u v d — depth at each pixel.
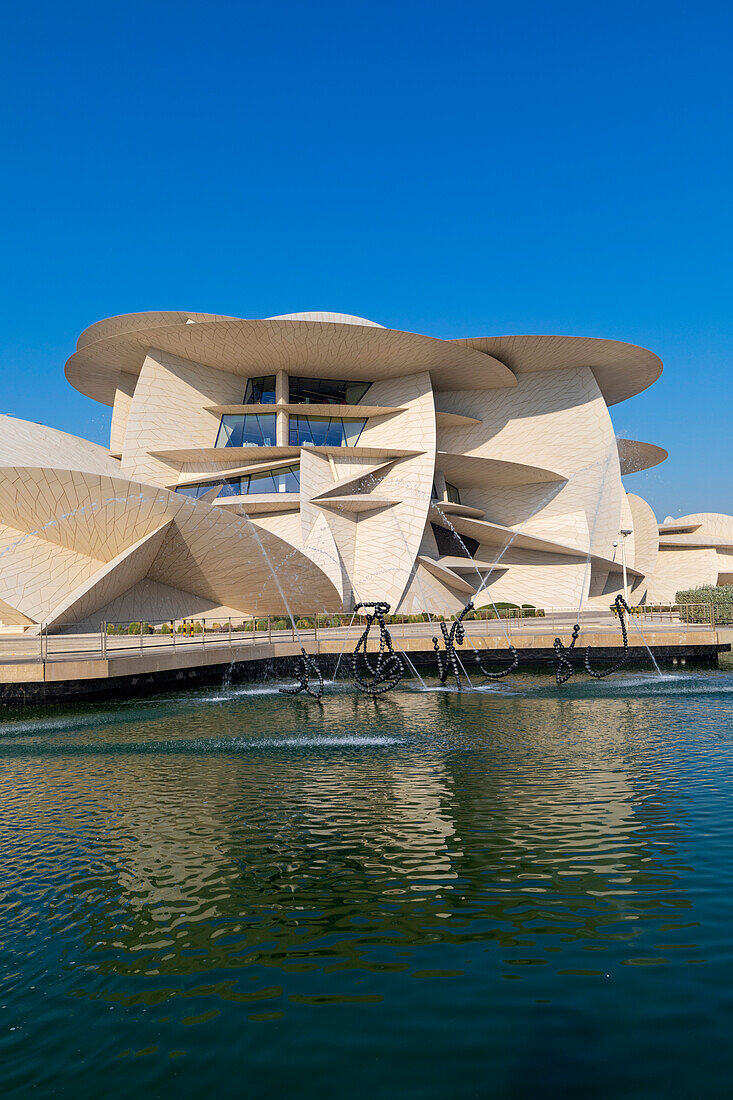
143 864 7.00
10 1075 3.97
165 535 28.48
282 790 9.63
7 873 6.83
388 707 17.00
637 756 11.30
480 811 8.48
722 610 36.06
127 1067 4.02
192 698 18.62
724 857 6.86
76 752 12.22
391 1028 4.32
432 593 42.69
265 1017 4.47
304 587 33.91
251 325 38.22
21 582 27.02
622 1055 4.00
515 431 49.03
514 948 5.23
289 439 43.44
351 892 6.27
